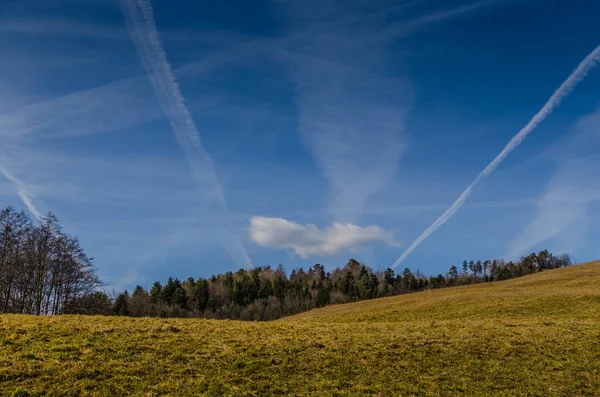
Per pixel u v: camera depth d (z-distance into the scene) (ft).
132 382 61.82
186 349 77.51
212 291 575.38
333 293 614.75
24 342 72.23
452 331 107.34
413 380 73.72
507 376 78.54
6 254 180.24
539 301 166.09
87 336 79.20
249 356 76.95
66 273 191.83
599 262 322.14
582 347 95.25
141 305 497.05
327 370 74.28
